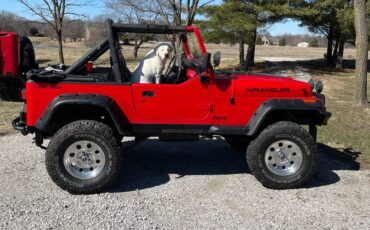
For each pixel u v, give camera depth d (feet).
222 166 20.22
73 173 16.34
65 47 132.26
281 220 14.71
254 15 62.49
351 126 28.84
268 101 17.42
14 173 18.54
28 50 21.18
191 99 17.08
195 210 15.34
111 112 16.26
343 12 65.82
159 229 13.87
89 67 17.29
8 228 13.64
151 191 16.98
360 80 37.19
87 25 85.10
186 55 18.83
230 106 17.30
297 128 17.21
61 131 16.12
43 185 17.24
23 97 17.47
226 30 62.69
